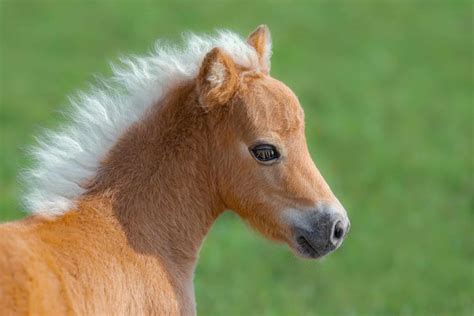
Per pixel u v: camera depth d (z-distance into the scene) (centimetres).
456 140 2378
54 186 764
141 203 775
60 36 3125
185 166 786
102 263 738
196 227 795
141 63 805
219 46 793
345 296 1512
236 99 776
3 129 2344
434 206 1928
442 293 1536
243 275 1582
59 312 692
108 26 3198
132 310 745
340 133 2392
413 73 2927
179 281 781
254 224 795
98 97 796
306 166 778
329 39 3180
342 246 1714
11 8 3338
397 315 1445
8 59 2928
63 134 782
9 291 667
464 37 3234
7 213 1752
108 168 779
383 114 2566
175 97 792
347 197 1959
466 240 1761
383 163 2184
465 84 2847
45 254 709
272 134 770
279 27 3244
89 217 757
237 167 780
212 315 1406
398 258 1667
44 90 2680
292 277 1595
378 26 3303
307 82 2800
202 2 3422
